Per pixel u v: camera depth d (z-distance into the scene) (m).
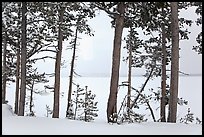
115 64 12.99
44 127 10.07
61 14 16.92
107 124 11.52
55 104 17.83
